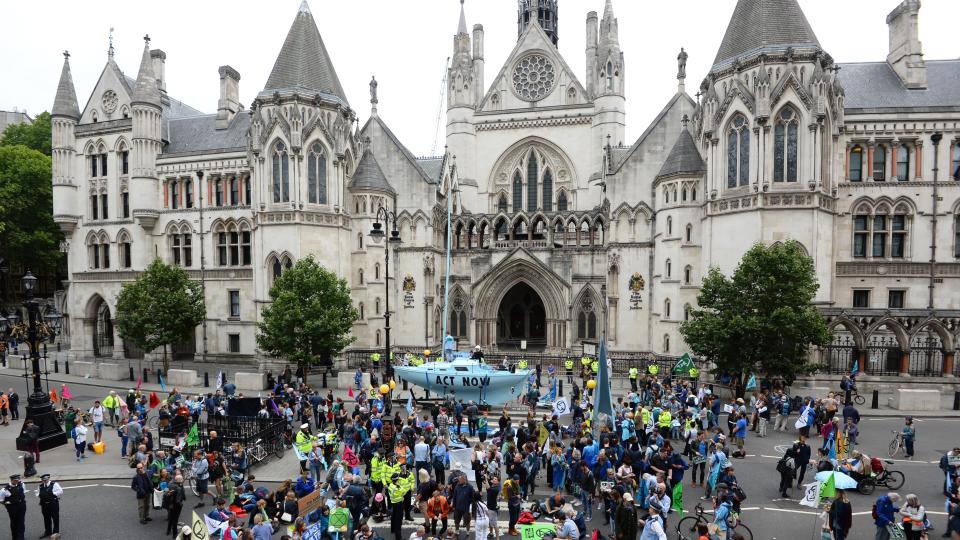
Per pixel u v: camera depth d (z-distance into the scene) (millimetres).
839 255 47219
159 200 60469
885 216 47375
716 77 46781
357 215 56688
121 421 33125
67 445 31188
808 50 42781
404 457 21156
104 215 62531
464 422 31875
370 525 20562
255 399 30625
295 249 51938
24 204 69188
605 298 58656
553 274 59969
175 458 24438
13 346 63719
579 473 20781
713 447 23094
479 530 17609
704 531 16188
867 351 42281
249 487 20469
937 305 46656
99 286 62344
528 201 70688
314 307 42844
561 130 68750
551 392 37875
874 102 48188
